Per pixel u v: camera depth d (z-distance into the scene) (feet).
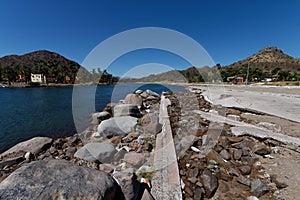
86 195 5.33
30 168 5.87
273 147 11.60
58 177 5.69
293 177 8.40
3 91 102.94
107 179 6.24
